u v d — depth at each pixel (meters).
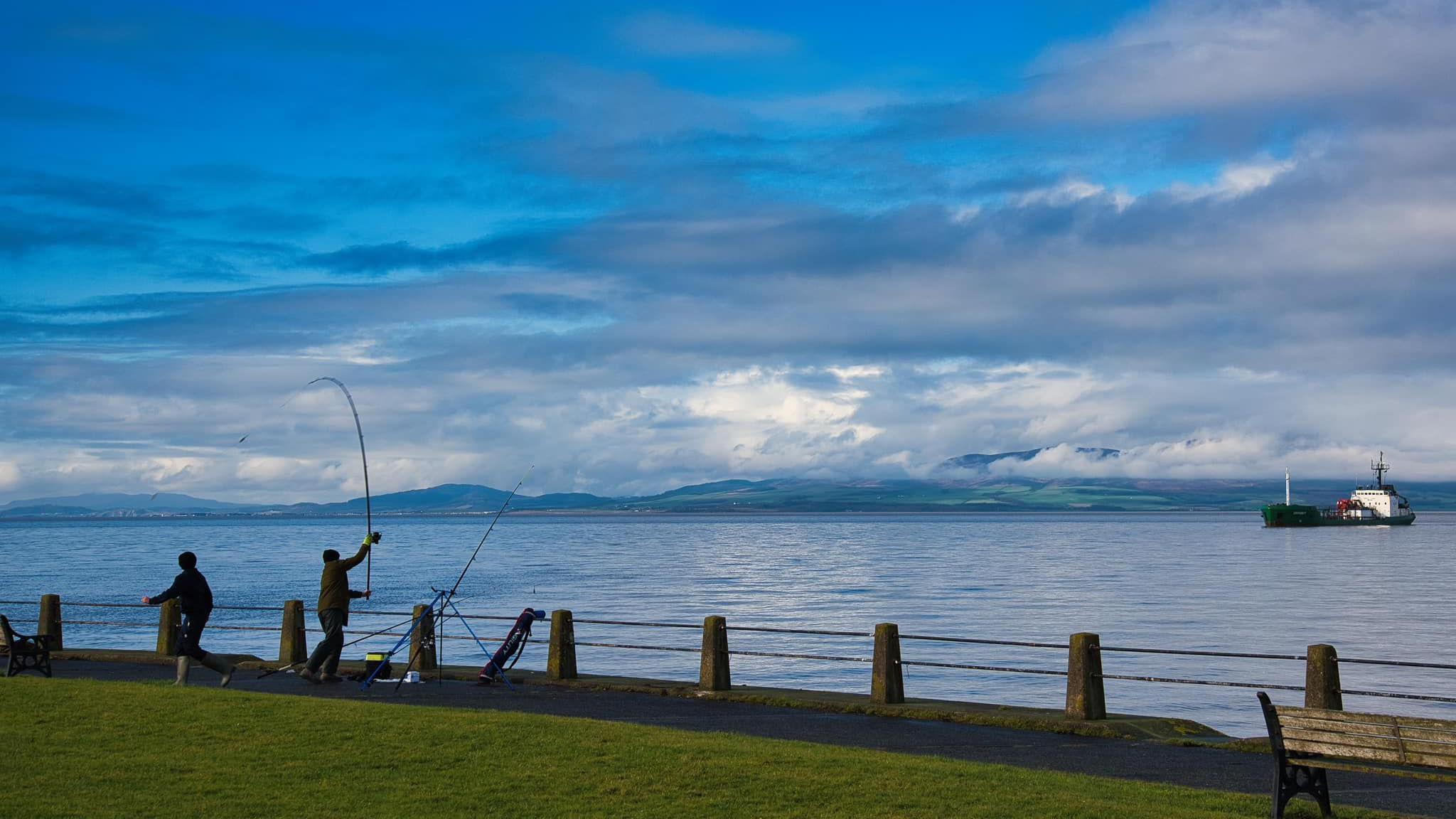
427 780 12.88
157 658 24.83
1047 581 89.38
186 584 19.95
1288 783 12.00
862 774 13.31
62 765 13.24
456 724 15.56
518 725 15.61
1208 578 93.69
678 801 12.16
